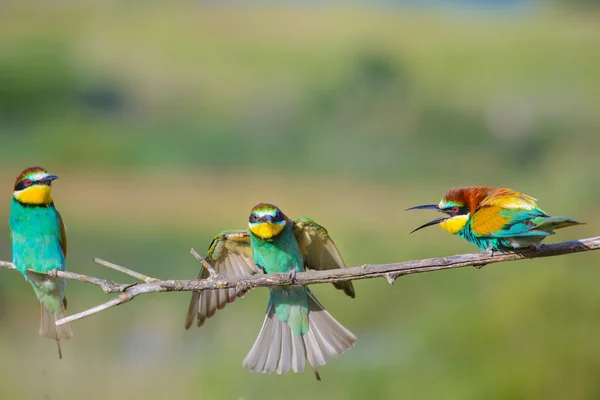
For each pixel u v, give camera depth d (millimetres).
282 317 6523
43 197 6648
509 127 28453
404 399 9438
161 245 16953
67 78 32250
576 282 9719
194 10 44656
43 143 26406
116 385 11344
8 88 30141
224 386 10023
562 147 26312
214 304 6719
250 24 42562
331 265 6848
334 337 6465
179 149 26672
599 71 34750
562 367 9219
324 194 21906
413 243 13148
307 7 46938
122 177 24094
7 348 12305
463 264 5746
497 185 21109
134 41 38031
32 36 36719
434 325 9945
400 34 41688
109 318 13406
